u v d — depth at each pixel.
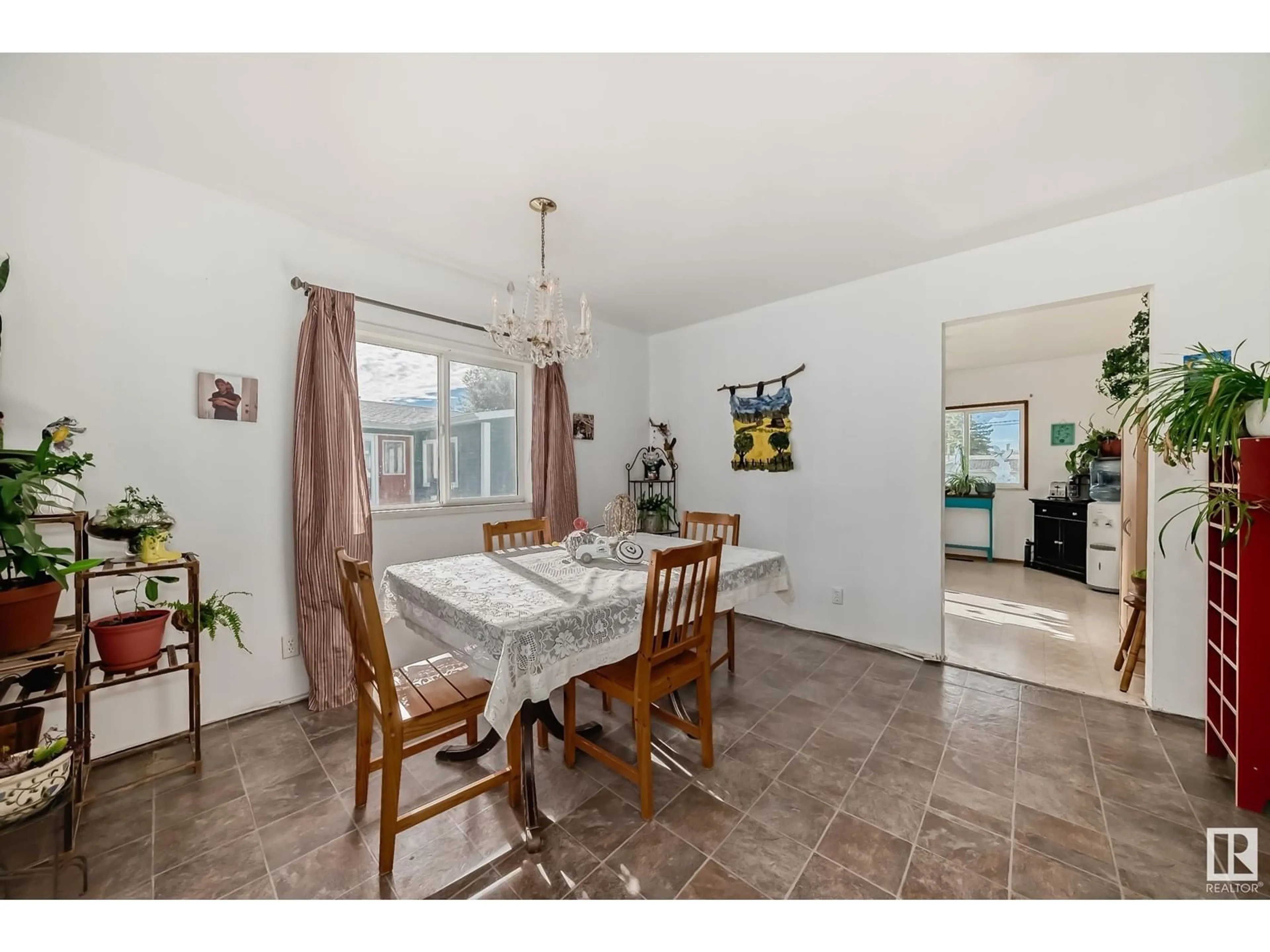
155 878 1.34
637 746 1.64
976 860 1.40
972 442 6.15
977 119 1.63
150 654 1.76
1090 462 4.79
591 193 2.09
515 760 1.60
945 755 1.93
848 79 1.45
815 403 3.34
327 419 2.32
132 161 1.90
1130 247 2.23
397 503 2.81
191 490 2.06
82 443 1.82
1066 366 5.44
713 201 2.16
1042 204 2.20
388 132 1.70
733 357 3.79
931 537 2.89
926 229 2.44
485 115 1.61
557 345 2.18
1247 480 1.55
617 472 4.08
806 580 3.42
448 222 2.35
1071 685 2.54
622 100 1.55
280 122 1.65
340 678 2.34
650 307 3.63
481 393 3.21
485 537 2.53
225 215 2.13
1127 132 1.70
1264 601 1.55
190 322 2.05
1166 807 1.61
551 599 1.65
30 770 1.28
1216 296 2.06
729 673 2.72
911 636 2.98
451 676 1.72
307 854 1.43
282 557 2.32
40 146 1.73
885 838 1.50
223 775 1.80
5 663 1.35
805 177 1.97
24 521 1.36
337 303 2.38
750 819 1.59
